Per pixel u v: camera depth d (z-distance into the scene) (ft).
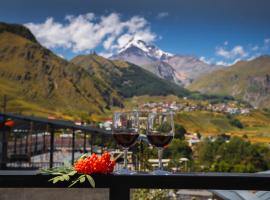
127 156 7.72
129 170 7.55
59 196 9.16
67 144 199.82
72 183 7.18
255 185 7.33
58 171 7.29
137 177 7.25
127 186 7.27
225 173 7.53
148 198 22.77
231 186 7.34
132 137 7.54
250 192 21.85
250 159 333.21
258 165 330.34
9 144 112.27
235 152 334.44
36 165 99.50
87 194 8.60
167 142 7.60
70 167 7.41
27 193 9.42
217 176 7.30
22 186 7.29
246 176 7.30
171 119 7.68
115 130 7.57
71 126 67.77
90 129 65.05
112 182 7.25
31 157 108.68
